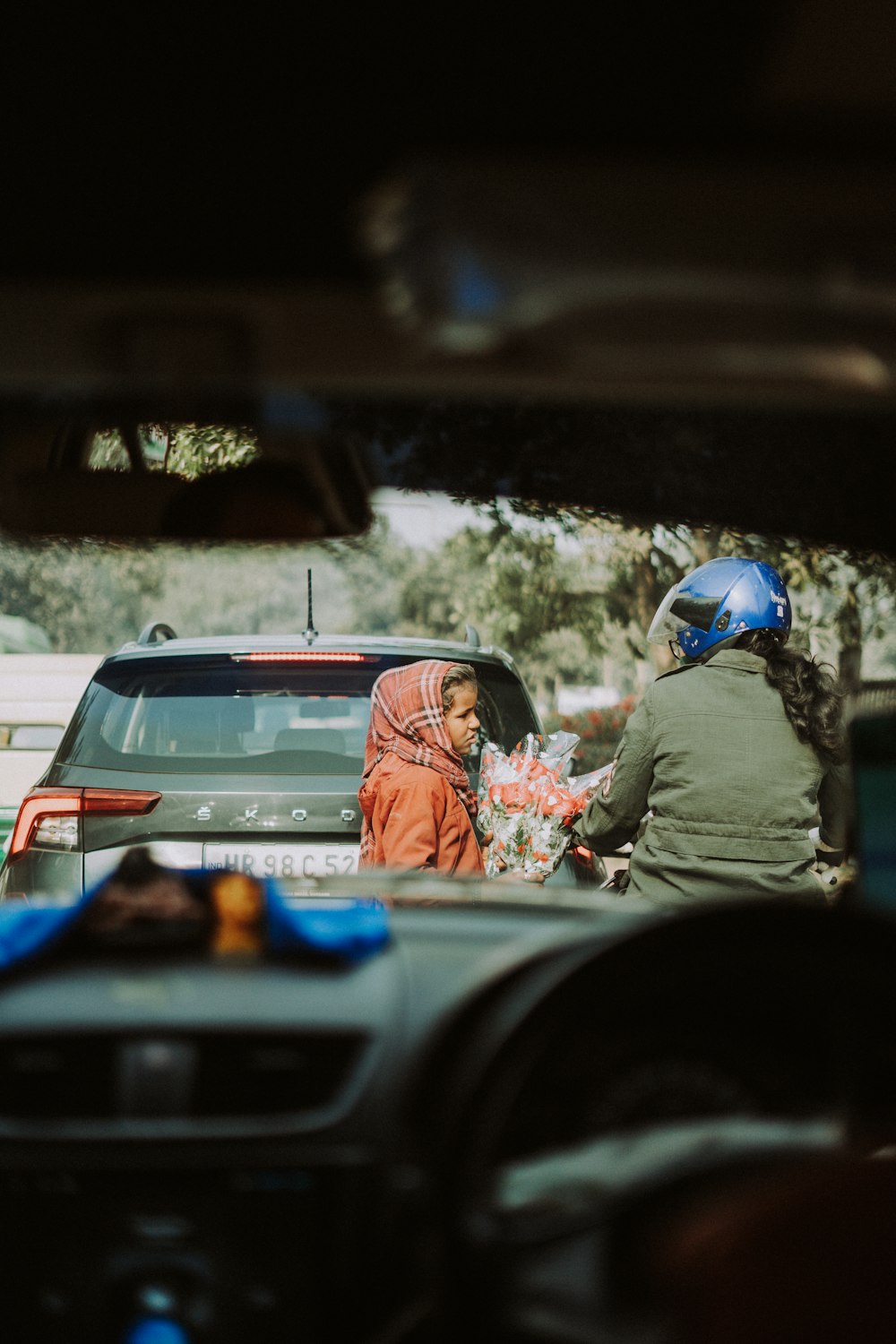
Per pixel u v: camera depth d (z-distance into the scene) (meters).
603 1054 1.66
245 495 2.29
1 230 1.63
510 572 16.84
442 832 4.35
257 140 1.58
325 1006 2.07
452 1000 2.13
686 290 1.54
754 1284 1.39
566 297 1.55
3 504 2.26
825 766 4.07
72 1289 1.90
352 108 1.54
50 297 1.66
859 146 1.47
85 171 1.61
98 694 5.61
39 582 23.08
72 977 2.11
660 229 1.49
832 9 1.39
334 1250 1.90
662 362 1.70
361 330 1.69
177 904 2.24
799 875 4.00
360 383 1.79
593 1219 1.52
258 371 1.75
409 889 2.88
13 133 1.58
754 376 1.75
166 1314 1.88
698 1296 1.39
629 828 4.19
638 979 1.66
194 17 1.49
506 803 4.38
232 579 23.48
